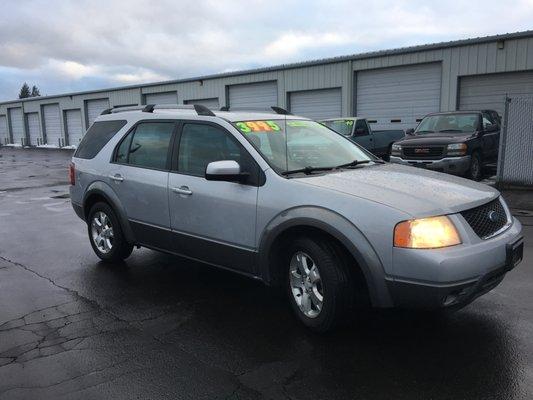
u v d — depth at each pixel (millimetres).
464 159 11930
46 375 3500
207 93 29516
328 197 3861
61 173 19703
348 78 22312
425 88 20203
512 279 5242
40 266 6203
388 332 4055
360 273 3865
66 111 43938
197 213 4801
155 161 5371
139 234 5582
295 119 5387
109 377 3455
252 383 3342
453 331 4043
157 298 4988
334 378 3381
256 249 4328
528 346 3770
